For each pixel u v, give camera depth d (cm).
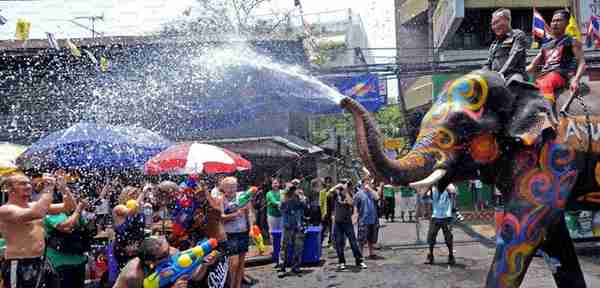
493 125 411
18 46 1305
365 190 1012
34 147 770
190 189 568
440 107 423
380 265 923
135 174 1014
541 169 414
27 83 1316
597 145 436
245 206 718
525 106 414
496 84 418
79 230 559
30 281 511
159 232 757
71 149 792
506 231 414
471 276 802
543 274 764
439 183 423
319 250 983
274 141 1271
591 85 480
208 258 419
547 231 411
